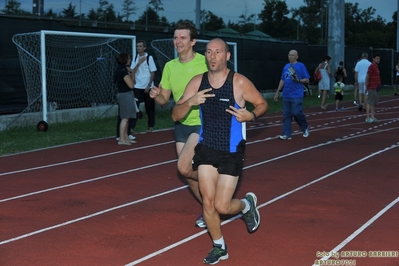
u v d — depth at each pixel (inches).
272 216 283.3
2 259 223.9
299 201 312.5
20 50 567.8
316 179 366.6
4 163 415.5
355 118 728.3
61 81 623.2
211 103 216.8
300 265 217.8
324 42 2020.2
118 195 325.4
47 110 611.2
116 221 275.6
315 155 451.2
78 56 639.8
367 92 671.8
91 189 339.3
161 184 352.5
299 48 1112.8
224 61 216.5
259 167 403.9
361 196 323.3
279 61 1032.2
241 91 217.3
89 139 524.4
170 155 450.3
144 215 285.7
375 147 490.9
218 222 220.1
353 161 426.9
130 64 541.3
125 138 494.9
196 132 246.5
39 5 725.3
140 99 560.7
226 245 239.5
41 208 297.9
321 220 276.4
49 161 423.5
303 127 542.3
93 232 258.7
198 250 235.0
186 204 306.5
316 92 1156.5
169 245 241.1
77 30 631.8
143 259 224.4
